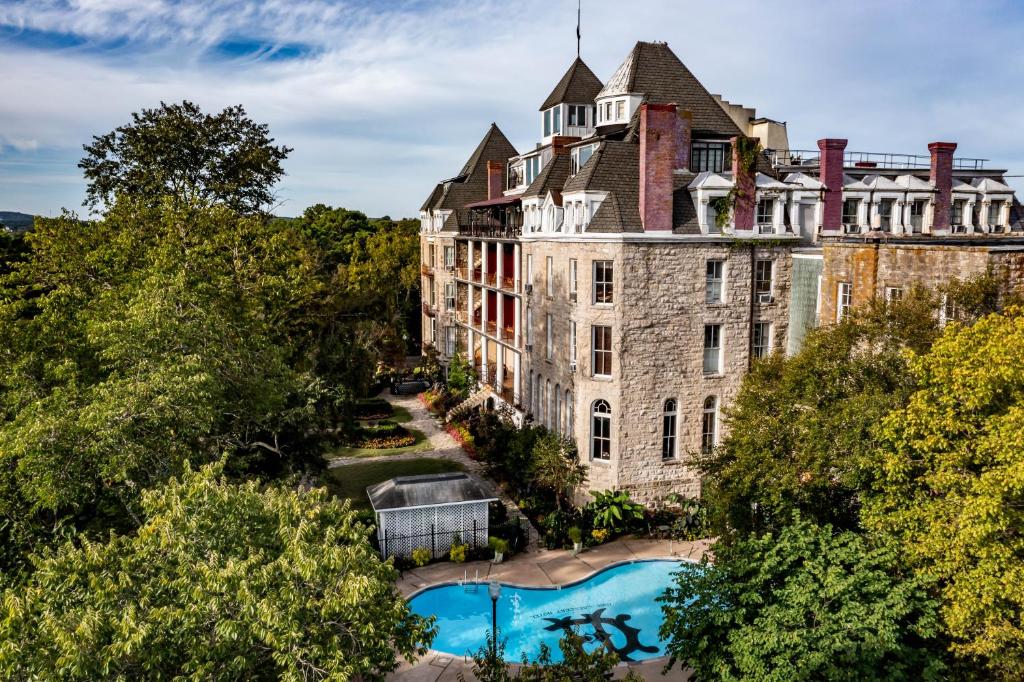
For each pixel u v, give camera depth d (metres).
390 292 73.44
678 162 39.12
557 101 54.44
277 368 30.62
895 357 24.31
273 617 12.93
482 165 67.12
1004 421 17.92
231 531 16.09
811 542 20.41
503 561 34.16
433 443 51.53
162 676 13.04
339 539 19.39
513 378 53.00
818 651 17.72
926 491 20.98
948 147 45.62
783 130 54.25
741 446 26.94
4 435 21.81
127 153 46.00
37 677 12.13
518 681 19.67
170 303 26.53
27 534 21.67
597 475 38.25
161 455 23.23
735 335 38.38
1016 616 18.03
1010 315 21.97
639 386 37.19
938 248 28.72
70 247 37.19
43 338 29.70
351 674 13.73
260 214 47.66
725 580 20.38
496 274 55.53
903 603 18.33
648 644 27.75
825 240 37.97
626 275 36.06
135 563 15.17
